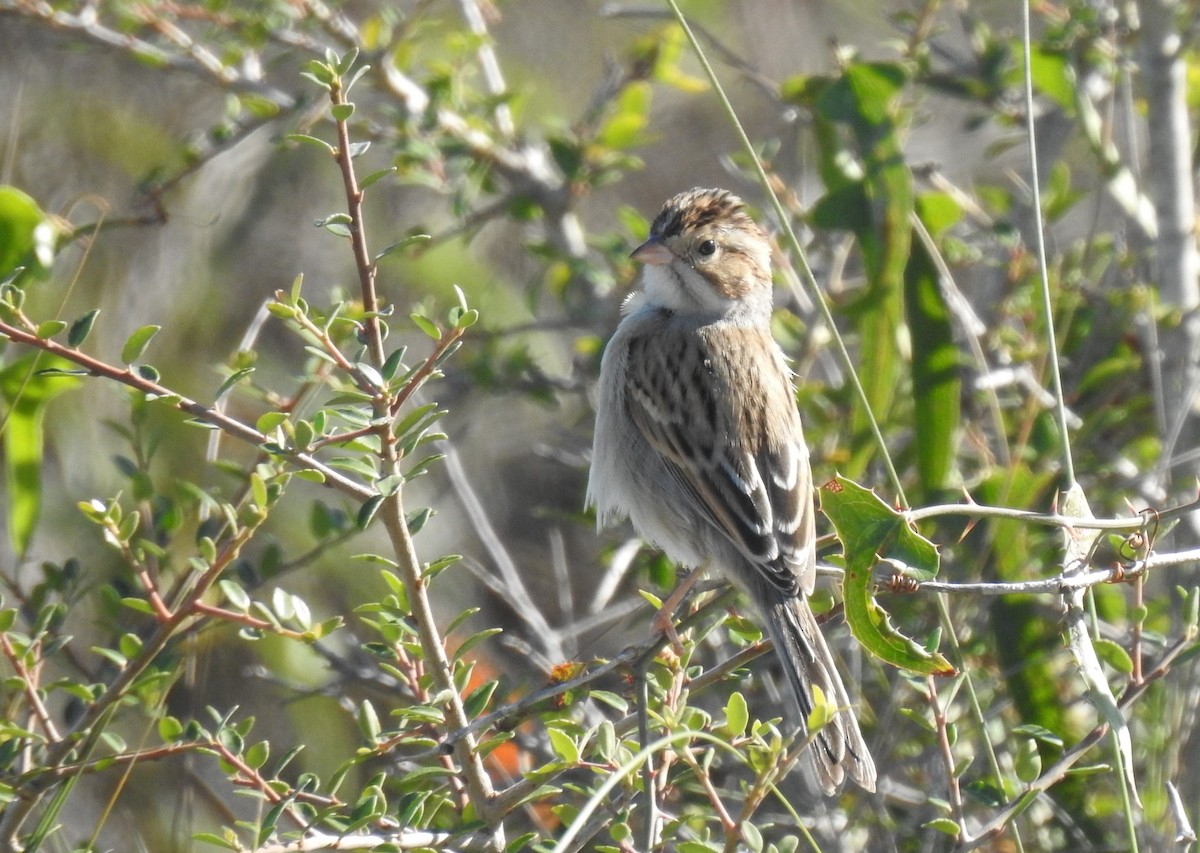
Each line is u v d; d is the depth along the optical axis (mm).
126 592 8992
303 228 15141
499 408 15805
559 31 16953
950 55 12445
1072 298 11008
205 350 14367
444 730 7184
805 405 11547
